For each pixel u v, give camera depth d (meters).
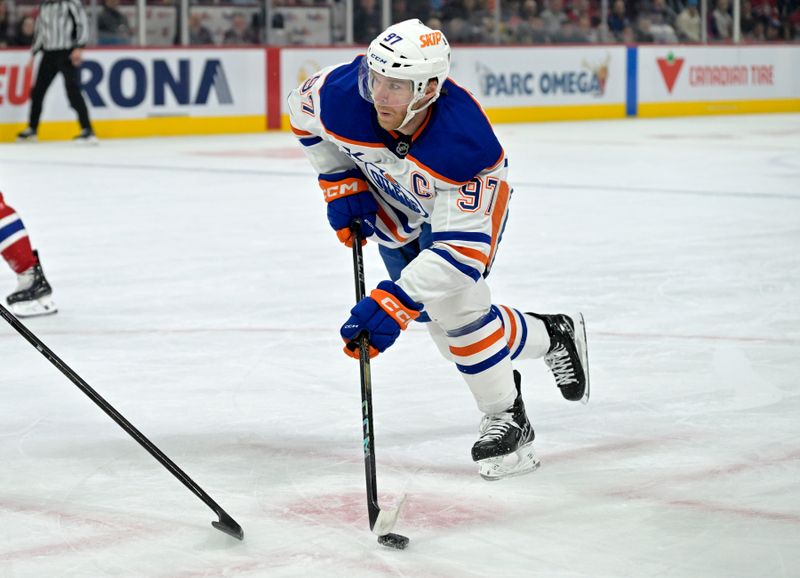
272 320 6.48
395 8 22.02
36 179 13.34
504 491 3.85
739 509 3.66
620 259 8.29
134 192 12.32
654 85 24.86
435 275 3.58
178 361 5.61
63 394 5.05
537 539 3.43
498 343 3.94
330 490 3.87
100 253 8.70
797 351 5.71
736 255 8.46
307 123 4.04
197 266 8.15
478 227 3.58
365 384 3.53
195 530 3.50
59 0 17.42
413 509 3.68
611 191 12.39
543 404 4.89
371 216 4.21
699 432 4.48
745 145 17.84
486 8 22.81
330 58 21.33
